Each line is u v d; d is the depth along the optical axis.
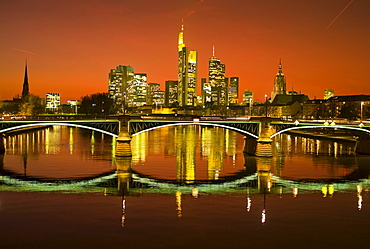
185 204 65.62
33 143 155.50
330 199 70.19
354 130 132.00
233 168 100.56
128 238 50.16
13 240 49.31
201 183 82.38
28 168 96.81
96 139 178.00
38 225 54.50
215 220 57.47
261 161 112.56
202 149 140.75
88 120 111.75
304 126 121.50
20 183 80.00
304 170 98.81
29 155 119.25
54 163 104.44
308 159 117.31
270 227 54.56
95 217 58.22
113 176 88.12
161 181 83.75
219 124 120.12
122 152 115.12
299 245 48.62
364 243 49.47
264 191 75.81
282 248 47.66
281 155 126.00
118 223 55.62
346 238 50.97
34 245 47.81
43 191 73.44
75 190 74.56
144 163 106.19
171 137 197.50
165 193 73.31
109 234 51.44
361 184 82.94
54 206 63.56
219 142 169.00
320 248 47.78
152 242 48.97
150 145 154.12
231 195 72.38
